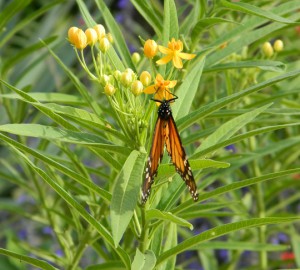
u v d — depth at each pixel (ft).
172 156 2.21
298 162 3.70
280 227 3.35
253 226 2.25
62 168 2.26
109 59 2.43
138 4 2.60
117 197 2.13
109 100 2.30
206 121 3.08
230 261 3.39
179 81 2.56
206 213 2.72
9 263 3.88
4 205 3.19
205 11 2.63
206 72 2.56
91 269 2.61
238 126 2.41
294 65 3.11
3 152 4.72
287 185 3.20
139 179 2.16
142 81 2.31
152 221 2.47
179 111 2.45
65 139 2.23
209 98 3.11
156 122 2.20
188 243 2.30
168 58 2.28
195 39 2.58
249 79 2.87
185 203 2.39
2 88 2.96
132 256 2.75
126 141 2.31
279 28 2.79
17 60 2.93
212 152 2.38
